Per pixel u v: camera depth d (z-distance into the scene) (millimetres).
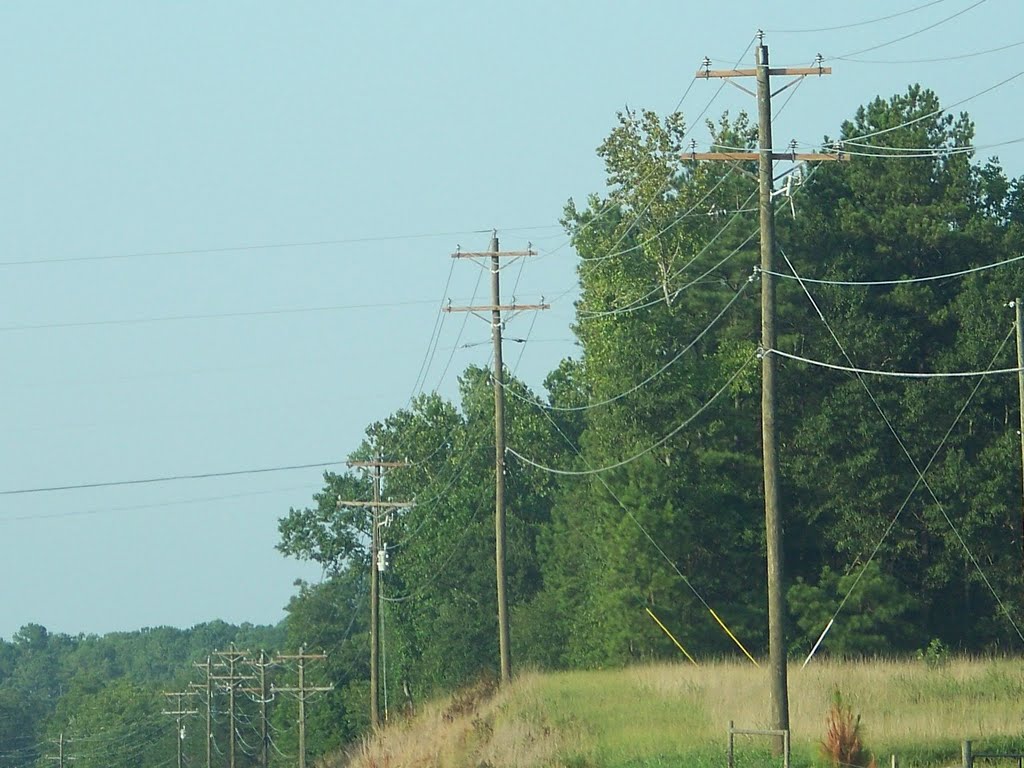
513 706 150875
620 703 139875
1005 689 129250
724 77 108625
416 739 166750
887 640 190500
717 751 103500
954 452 190375
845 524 197250
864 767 93438
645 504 197500
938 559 195125
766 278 107000
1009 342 192000
